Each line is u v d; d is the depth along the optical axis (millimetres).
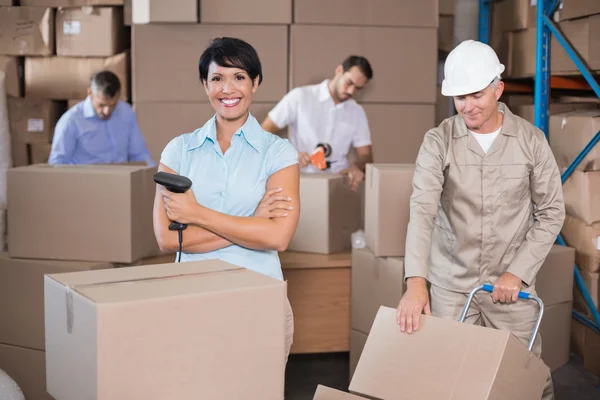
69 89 4352
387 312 1735
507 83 4426
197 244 1796
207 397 1288
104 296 1229
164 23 3941
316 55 4023
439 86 4809
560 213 2061
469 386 1526
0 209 2902
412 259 1969
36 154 4426
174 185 1716
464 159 2092
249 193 1833
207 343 1279
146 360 1219
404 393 1600
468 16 4938
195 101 4020
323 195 3164
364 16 4043
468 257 2166
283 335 1368
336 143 3971
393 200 2830
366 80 3793
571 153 3266
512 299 1980
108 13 4270
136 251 2646
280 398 1379
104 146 4051
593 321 3221
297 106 3918
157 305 1221
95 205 2590
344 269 3154
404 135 4156
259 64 1850
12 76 4387
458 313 2201
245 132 1850
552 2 3395
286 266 3072
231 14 3953
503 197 2094
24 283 2672
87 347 1213
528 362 1609
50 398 2727
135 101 3996
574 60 3209
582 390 3014
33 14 4297
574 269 3217
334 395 1643
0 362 2766
